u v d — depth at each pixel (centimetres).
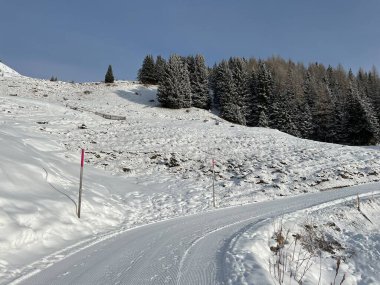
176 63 5903
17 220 1131
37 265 920
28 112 3859
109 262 930
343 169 2705
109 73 7588
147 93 6694
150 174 2612
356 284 1159
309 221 1546
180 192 2200
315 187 2377
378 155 3131
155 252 1020
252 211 1722
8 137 2039
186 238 1191
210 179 2498
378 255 1371
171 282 774
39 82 6769
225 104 6203
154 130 3731
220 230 1312
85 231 1345
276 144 3506
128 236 1255
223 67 7131
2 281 797
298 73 9431
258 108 6669
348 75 11162
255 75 7050
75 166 2355
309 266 1089
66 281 791
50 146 2700
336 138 6412
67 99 5506
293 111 6425
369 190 2248
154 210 1831
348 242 1492
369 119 5791
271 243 1171
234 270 842
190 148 3234
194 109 5900
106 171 2581
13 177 1445
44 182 1605
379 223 1798
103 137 3391
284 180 2462
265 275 809
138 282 777
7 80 6475
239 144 3438
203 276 809
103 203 1714
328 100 6900
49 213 1304
